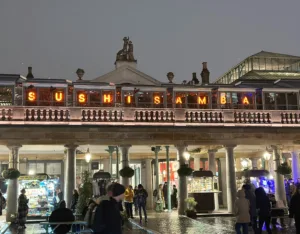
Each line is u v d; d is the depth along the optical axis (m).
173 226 17.89
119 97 24.09
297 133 23.56
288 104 25.62
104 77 27.89
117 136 21.66
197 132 22.59
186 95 24.59
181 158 22.39
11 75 23.98
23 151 26.61
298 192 12.40
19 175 20.38
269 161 28.03
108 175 22.08
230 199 22.72
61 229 12.92
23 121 20.62
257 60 39.12
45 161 28.36
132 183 29.55
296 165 25.92
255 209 14.50
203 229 16.78
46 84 22.83
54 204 20.50
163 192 27.31
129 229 17.33
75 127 21.12
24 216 17.98
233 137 22.91
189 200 22.17
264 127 23.23
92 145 22.72
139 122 21.98
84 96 23.39
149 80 28.23
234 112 23.19
